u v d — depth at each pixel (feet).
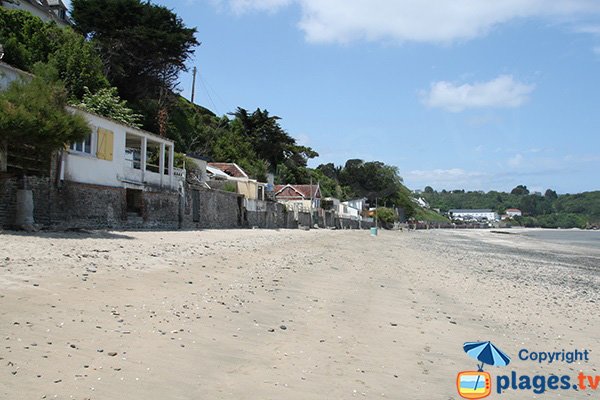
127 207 88.69
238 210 139.54
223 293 34.01
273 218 170.91
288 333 26.09
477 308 39.65
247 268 48.14
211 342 22.75
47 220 64.85
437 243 176.86
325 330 27.66
